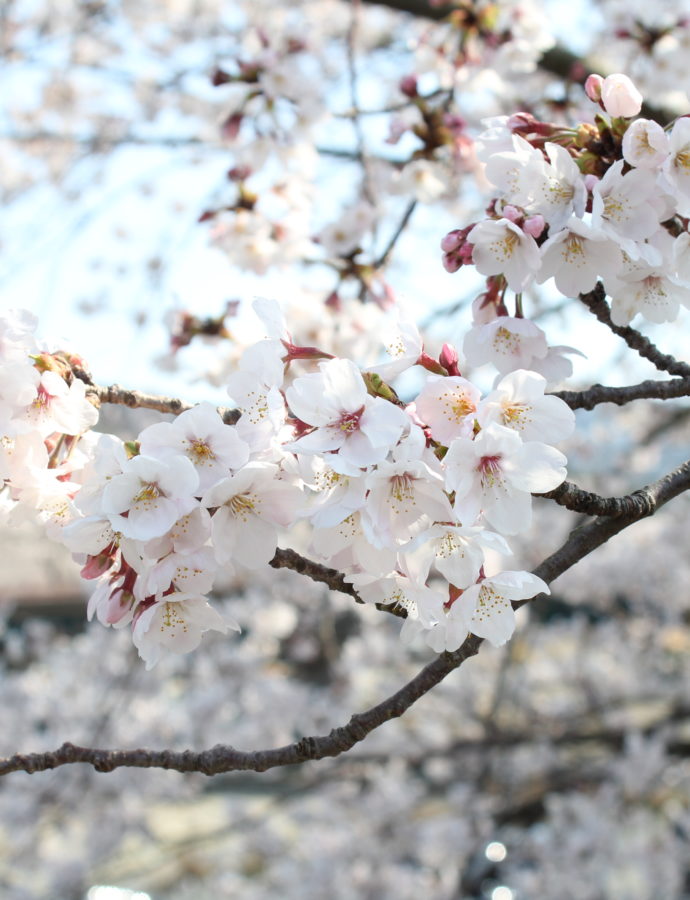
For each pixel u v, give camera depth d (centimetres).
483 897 787
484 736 782
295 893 764
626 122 191
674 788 802
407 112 393
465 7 407
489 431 147
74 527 153
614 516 177
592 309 211
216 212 418
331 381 151
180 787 858
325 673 1025
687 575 899
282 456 157
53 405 172
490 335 189
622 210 187
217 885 823
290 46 411
